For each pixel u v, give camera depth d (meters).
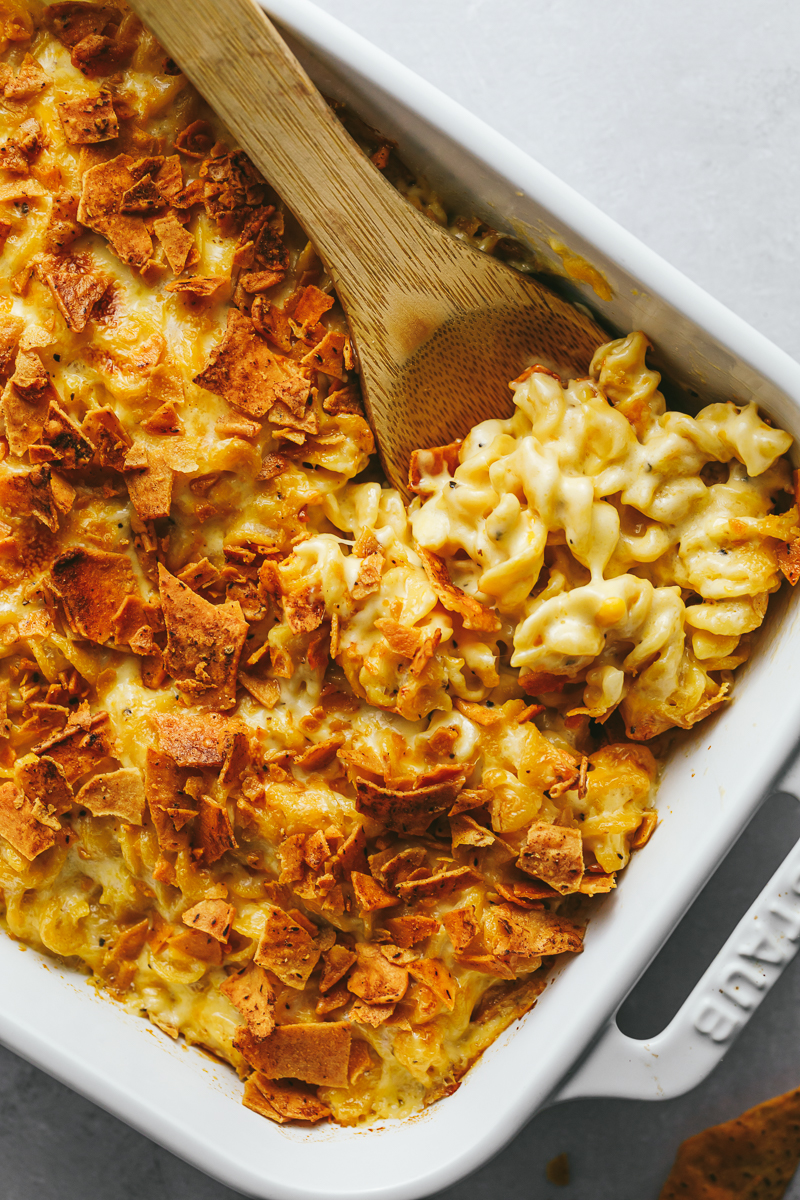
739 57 0.64
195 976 0.56
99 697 0.55
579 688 0.56
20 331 0.55
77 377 0.55
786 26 0.64
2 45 0.55
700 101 0.64
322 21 0.53
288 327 0.55
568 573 0.55
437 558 0.55
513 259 0.56
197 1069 0.56
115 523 0.55
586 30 0.64
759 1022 0.63
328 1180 0.54
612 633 0.54
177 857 0.55
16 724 0.55
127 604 0.55
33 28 0.56
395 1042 0.55
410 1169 0.53
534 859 0.54
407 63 0.64
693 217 0.63
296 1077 0.55
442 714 0.55
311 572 0.55
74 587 0.54
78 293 0.54
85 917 0.57
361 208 0.54
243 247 0.55
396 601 0.55
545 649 0.54
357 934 0.55
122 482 0.55
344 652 0.55
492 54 0.64
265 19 0.52
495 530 0.54
